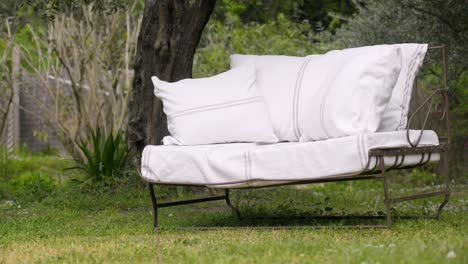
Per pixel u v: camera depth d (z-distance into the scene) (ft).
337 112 15.21
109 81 31.89
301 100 16.87
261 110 16.99
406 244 11.76
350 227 15.19
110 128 31.42
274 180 15.06
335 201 24.44
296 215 18.84
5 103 38.04
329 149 14.42
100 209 22.36
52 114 33.04
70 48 31.55
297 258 10.98
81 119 30.99
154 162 16.44
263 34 42.55
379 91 14.89
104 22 31.96
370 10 34.45
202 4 23.80
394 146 14.69
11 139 47.09
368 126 14.79
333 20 51.85
